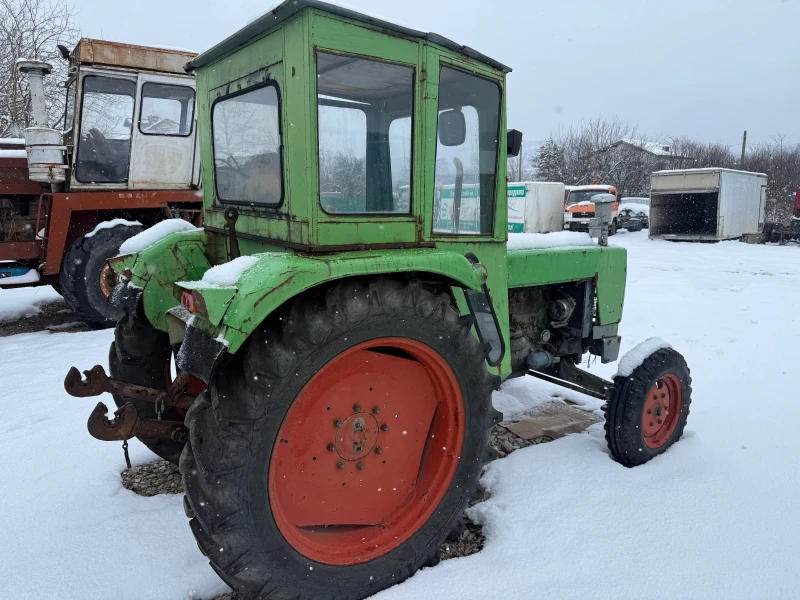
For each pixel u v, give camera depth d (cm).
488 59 239
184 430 228
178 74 636
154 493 273
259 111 219
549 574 214
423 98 215
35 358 494
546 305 344
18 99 1205
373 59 200
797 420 354
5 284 623
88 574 213
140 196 641
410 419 225
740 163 3111
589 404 400
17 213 644
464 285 217
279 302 173
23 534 238
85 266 593
